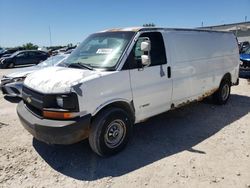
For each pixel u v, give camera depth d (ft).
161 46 16.10
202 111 22.07
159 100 16.10
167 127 18.24
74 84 11.94
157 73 15.60
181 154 14.14
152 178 11.89
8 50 105.29
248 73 40.11
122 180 11.76
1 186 11.43
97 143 13.10
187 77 18.15
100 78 12.75
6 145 15.44
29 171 12.62
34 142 15.83
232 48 24.40
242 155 13.92
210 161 13.33
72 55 16.39
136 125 18.63
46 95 12.23
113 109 13.43
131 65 14.11
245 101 25.75
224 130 17.61
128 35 14.78
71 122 11.83
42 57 81.00
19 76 26.45
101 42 15.44
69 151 14.58
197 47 19.26
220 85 23.18
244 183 11.43
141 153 14.29
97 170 12.63
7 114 21.77
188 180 11.68
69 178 12.00
